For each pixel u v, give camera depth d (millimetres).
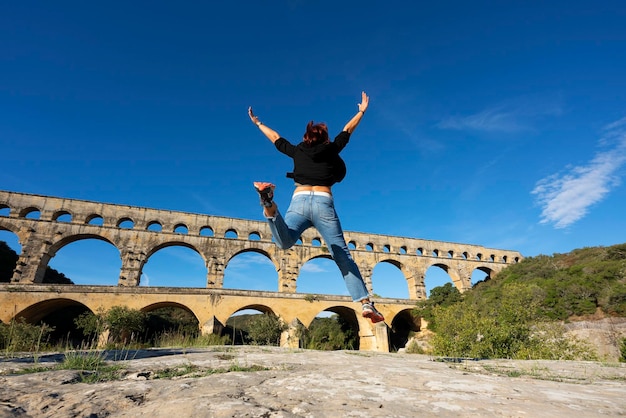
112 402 2502
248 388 2926
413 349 41500
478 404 2438
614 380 4754
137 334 33469
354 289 3652
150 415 2156
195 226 46406
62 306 37781
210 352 6926
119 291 35812
